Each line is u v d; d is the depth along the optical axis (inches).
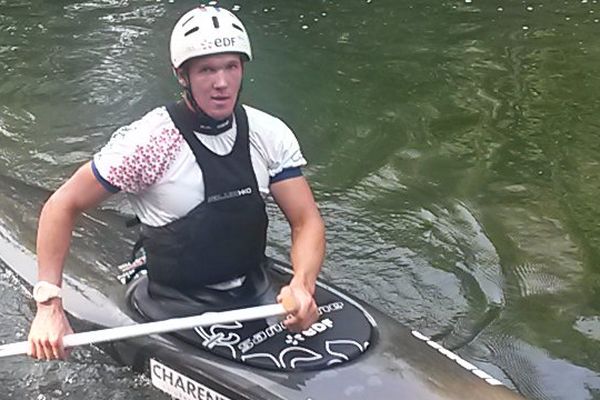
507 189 212.7
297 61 293.7
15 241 170.6
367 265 182.7
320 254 127.7
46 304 125.4
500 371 151.2
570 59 292.5
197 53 117.6
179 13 336.8
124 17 333.7
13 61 293.3
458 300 171.6
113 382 139.0
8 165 225.6
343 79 278.7
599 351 155.9
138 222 136.7
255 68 288.4
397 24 326.6
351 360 127.0
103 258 160.1
